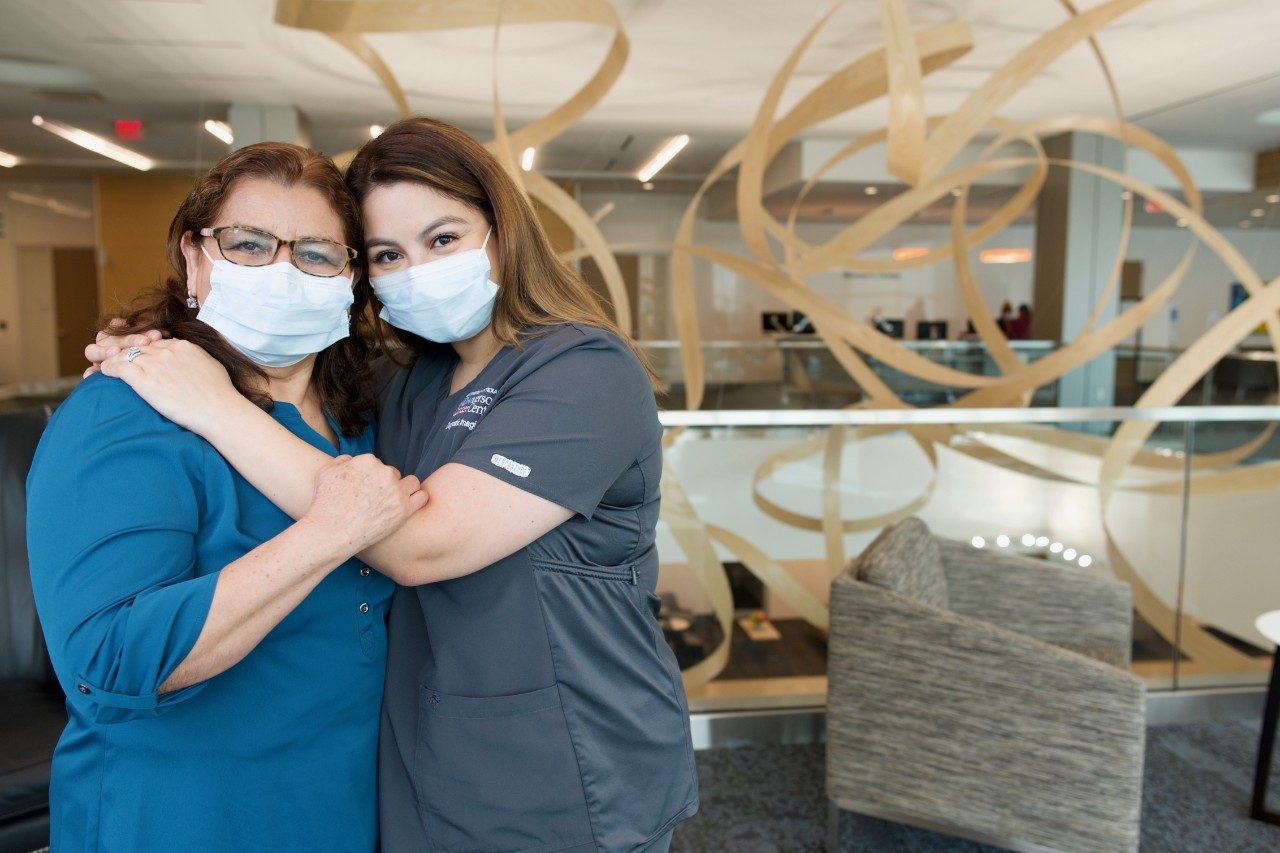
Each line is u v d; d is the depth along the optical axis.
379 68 4.30
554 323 1.06
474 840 1.00
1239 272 4.04
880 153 7.08
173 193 7.52
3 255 8.66
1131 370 7.20
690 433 2.75
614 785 1.03
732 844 2.18
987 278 7.86
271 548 0.82
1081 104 6.59
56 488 0.82
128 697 0.79
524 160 4.34
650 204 6.72
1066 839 1.86
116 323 0.97
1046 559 2.89
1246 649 3.01
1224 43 5.11
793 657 2.84
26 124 6.37
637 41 4.92
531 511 0.96
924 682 1.96
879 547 2.25
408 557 0.92
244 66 5.34
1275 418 2.93
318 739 0.98
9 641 1.78
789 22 4.66
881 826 2.27
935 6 4.47
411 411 1.18
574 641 1.02
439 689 1.00
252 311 0.93
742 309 7.73
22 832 1.45
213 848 0.91
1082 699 1.82
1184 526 2.96
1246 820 2.27
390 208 1.01
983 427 2.86
